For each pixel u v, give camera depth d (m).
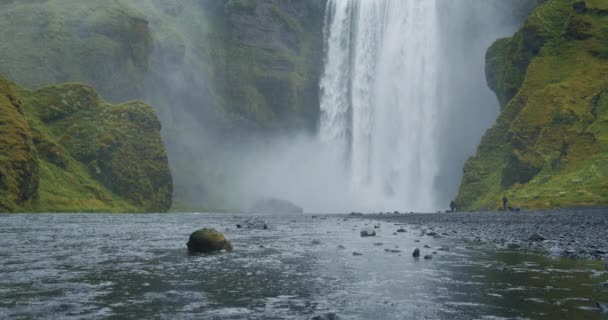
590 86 56.94
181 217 48.03
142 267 9.94
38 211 58.44
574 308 5.97
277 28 125.38
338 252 12.89
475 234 19.23
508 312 5.79
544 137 54.06
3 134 56.72
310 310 6.02
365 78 107.94
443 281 8.15
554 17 69.25
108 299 6.69
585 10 66.19
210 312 5.90
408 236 18.77
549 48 65.81
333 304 6.38
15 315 5.69
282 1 128.25
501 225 24.59
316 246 14.64
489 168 62.78
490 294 6.96
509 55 73.69
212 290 7.41
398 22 103.69
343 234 20.23
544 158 52.47
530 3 83.88
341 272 9.26
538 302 6.35
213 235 13.53
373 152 102.81
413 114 98.25
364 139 105.19
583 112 54.09
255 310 6.00
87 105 82.44
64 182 67.75
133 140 81.81
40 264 10.40
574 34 64.38
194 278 8.53
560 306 6.09
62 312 5.87
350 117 109.75
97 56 95.06
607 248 12.65
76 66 93.38
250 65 121.56
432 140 95.19
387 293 7.13
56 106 79.00
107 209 68.69
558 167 51.06
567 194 43.94
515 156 55.84
